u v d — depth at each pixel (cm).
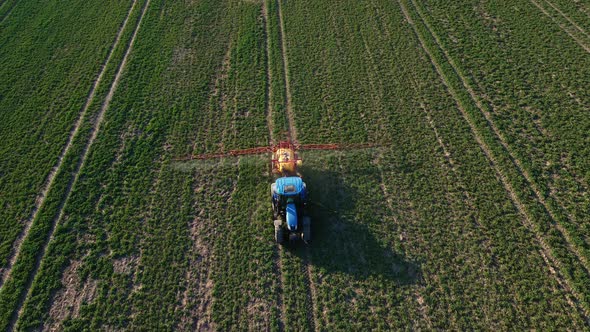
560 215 1697
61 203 1884
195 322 1487
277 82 2442
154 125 2219
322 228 1723
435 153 2003
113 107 2339
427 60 2530
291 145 1986
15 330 1487
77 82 2536
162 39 2827
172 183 1936
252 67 2556
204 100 2362
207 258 1659
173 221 1789
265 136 2138
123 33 2902
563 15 2800
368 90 2362
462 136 2072
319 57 2603
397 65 2512
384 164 1966
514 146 1988
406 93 2328
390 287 1537
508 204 1759
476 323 1433
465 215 1742
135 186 1931
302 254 1647
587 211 1712
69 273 1633
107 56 2733
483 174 1889
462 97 2262
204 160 2033
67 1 3309
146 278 1603
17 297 1562
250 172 1955
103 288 1580
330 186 1884
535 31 2675
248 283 1577
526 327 1415
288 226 1564
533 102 2209
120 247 1706
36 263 1672
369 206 1795
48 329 1485
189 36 2844
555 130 2048
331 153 2028
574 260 1563
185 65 2606
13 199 1909
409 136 2095
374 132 2127
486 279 1539
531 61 2458
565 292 1491
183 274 1616
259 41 2764
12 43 2878
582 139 1994
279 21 2958
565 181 1831
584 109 2138
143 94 2412
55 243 1723
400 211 1773
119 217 1808
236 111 2284
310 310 1503
